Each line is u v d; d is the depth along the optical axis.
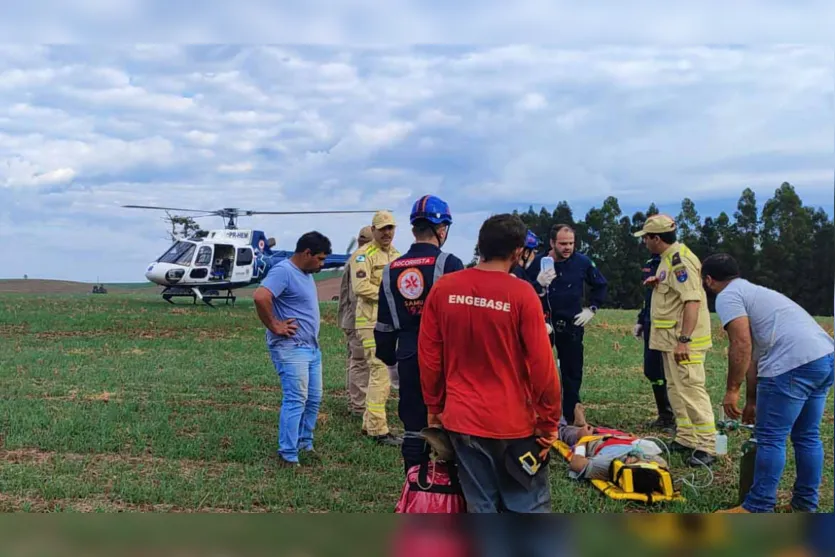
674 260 6.00
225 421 6.68
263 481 5.03
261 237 23.27
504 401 3.32
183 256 21.27
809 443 4.51
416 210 4.06
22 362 10.02
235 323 15.96
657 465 5.03
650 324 6.66
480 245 3.43
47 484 4.70
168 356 11.17
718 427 7.02
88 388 8.22
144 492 4.60
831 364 4.34
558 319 6.53
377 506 4.66
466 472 3.35
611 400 8.48
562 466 5.69
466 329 3.33
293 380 5.43
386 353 4.09
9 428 6.11
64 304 18.59
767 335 4.38
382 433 6.19
